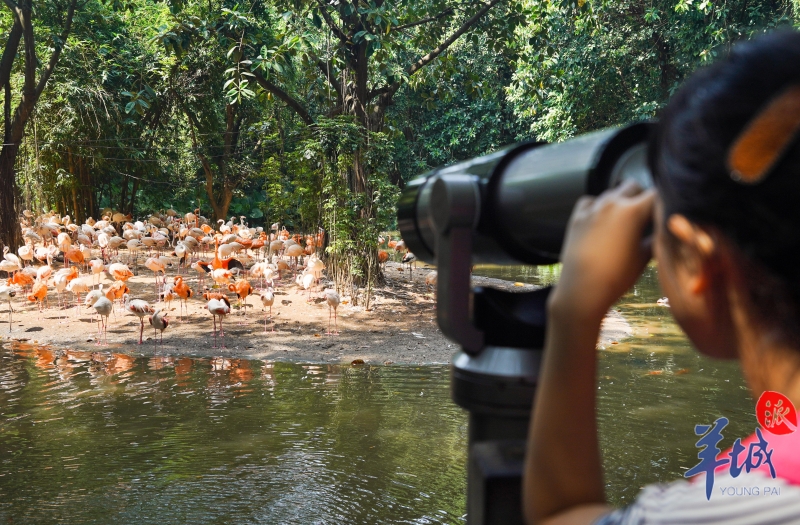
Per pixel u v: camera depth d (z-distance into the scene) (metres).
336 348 8.96
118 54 19.36
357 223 11.73
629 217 0.47
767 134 0.36
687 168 0.39
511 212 0.72
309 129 12.22
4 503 4.39
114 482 4.76
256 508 4.34
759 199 0.36
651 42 18.45
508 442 0.74
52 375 7.66
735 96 0.37
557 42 17.92
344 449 5.43
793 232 0.36
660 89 18.84
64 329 9.88
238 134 22.05
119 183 22.97
